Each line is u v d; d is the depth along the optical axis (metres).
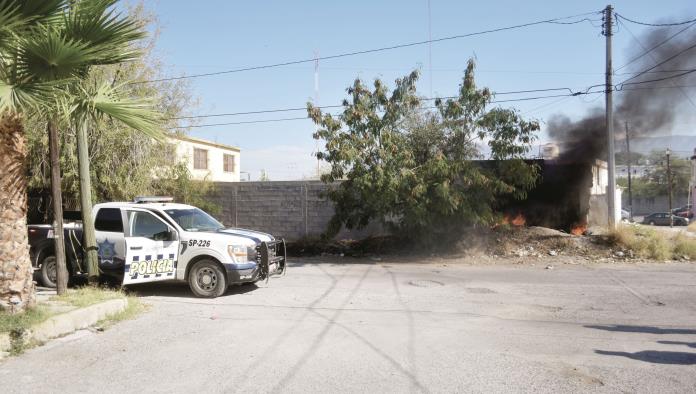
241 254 9.59
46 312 7.00
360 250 16.80
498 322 7.70
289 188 19.05
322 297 9.68
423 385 5.07
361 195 15.37
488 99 15.18
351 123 15.09
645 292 10.11
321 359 5.89
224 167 35.16
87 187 9.51
